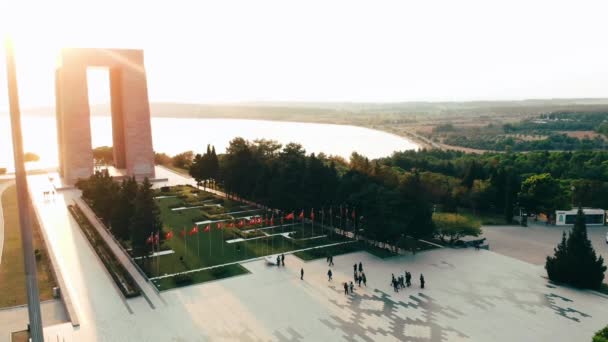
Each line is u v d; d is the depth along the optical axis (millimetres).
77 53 123250
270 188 95250
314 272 67938
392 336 49312
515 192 98500
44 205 106438
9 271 65938
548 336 49656
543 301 58500
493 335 49781
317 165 92125
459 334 49875
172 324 51875
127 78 128250
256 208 105062
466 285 63625
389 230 74000
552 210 97438
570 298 59438
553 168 139125
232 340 48469
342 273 67625
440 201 105812
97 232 84375
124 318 53281
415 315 54312
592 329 51219
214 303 57219
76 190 122312
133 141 130750
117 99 140250
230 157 113500
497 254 77375
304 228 90500
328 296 59469
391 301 58156
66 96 123562
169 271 67125
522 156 157875
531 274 68000
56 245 78812
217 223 92875
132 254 72750
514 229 93938
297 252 76125
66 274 66438
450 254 77250
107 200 84312
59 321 52406
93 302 57438
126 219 74875
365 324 52000
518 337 49469
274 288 61969
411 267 70688
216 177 120938
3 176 147000
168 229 88000
